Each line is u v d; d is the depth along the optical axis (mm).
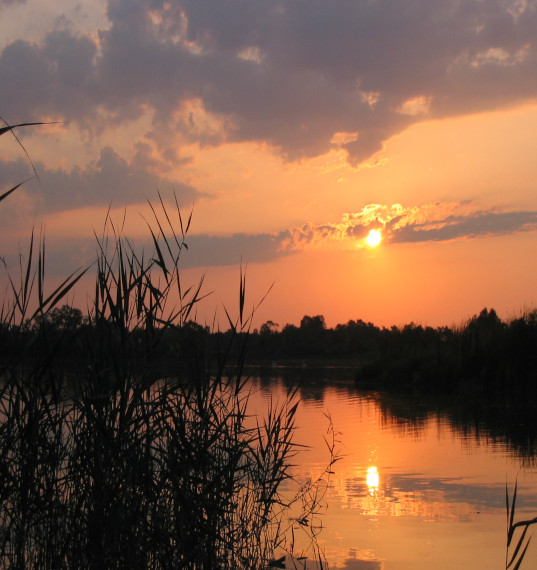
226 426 4973
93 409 4383
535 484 9031
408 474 9570
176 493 4379
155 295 4797
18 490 4180
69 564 4152
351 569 5883
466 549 6492
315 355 63094
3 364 4195
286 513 7508
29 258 4363
